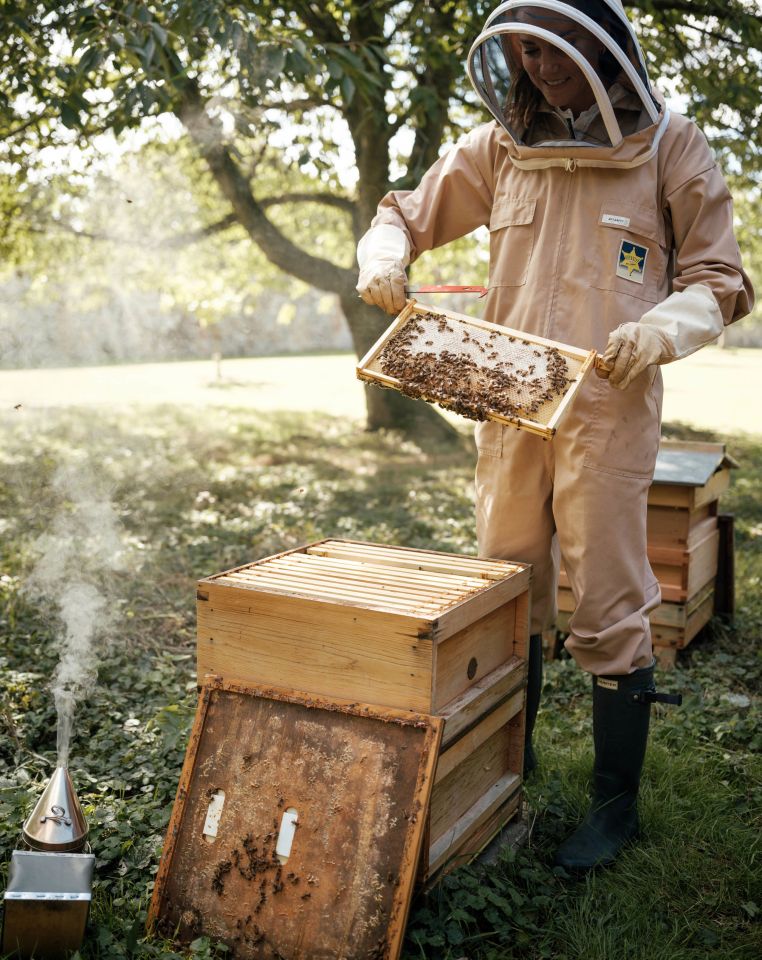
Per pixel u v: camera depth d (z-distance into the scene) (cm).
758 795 243
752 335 2559
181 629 373
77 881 170
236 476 762
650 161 204
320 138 801
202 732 191
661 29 641
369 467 809
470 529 553
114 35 401
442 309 210
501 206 220
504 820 218
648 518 350
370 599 187
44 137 639
